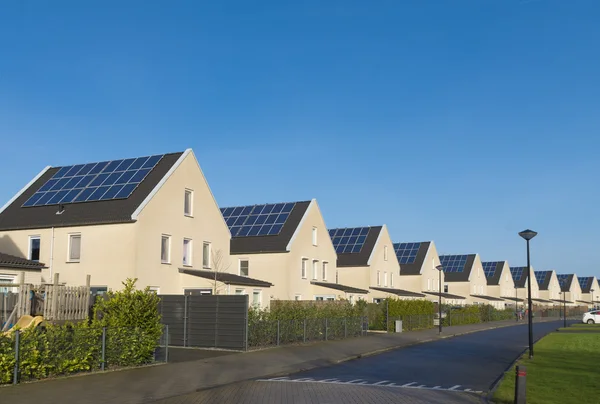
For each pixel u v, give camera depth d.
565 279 108.19
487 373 17.92
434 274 63.53
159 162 30.11
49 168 34.28
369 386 14.69
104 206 27.55
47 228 27.66
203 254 30.98
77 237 27.36
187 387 13.86
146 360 17.83
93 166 32.06
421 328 42.25
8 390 12.63
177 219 28.89
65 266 27.03
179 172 29.30
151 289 26.72
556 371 17.77
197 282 28.25
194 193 30.44
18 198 31.44
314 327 27.64
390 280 52.66
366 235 51.50
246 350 22.28
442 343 30.36
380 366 19.59
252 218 41.81
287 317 26.64
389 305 38.62
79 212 27.77
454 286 70.44
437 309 47.38
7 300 18.17
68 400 11.86
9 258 22.02
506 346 28.36
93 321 16.58
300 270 38.81
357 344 27.03
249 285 29.38
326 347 24.88
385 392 13.66
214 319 23.09
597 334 38.56
